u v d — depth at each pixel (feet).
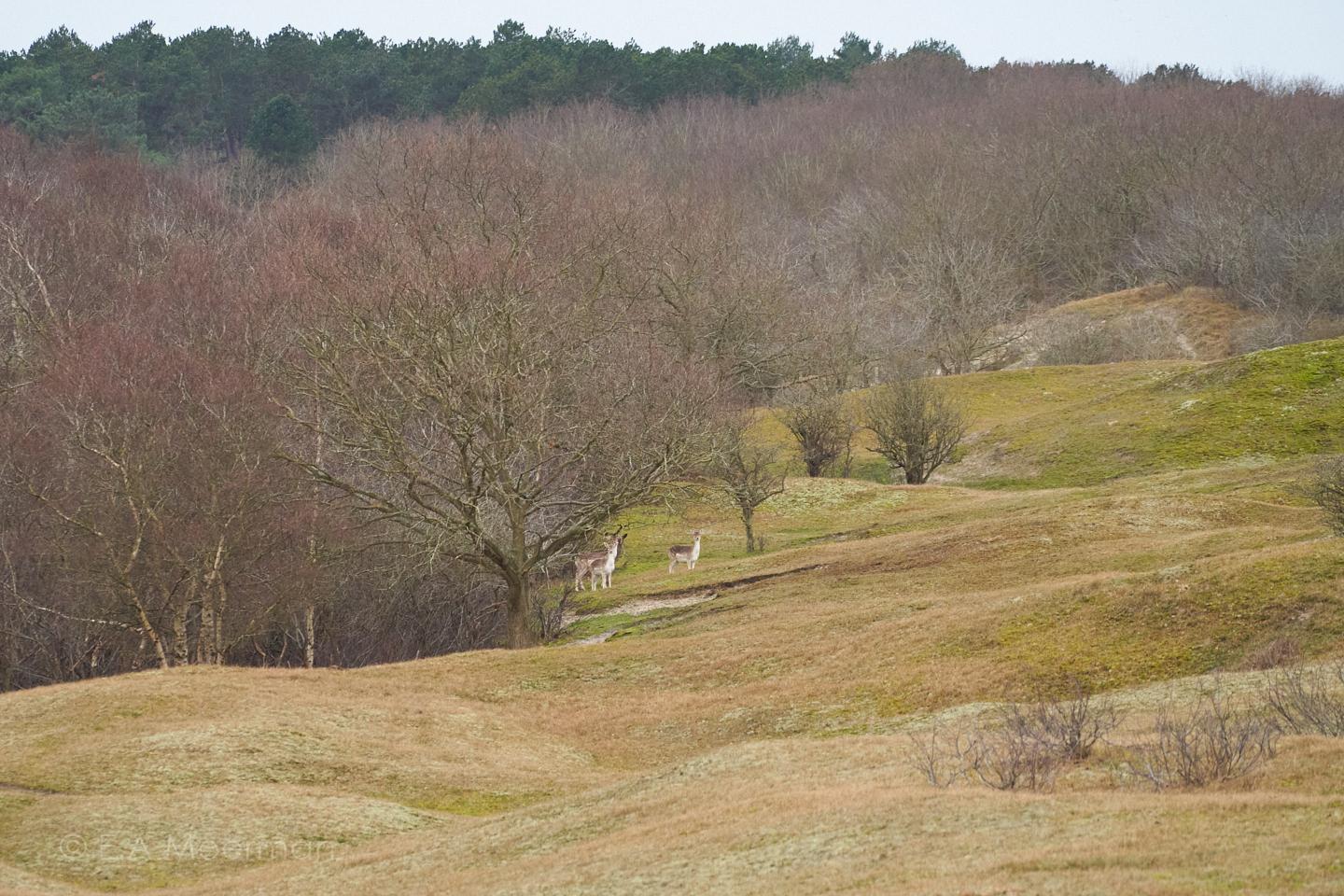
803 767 214.90
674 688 364.79
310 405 558.56
